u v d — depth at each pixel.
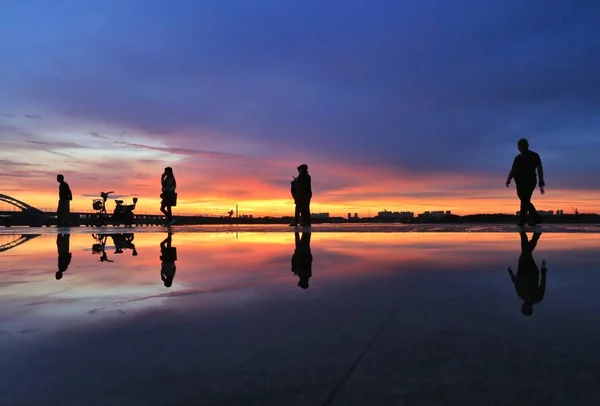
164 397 1.22
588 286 2.73
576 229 10.04
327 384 1.28
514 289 2.65
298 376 1.34
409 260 4.14
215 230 12.11
